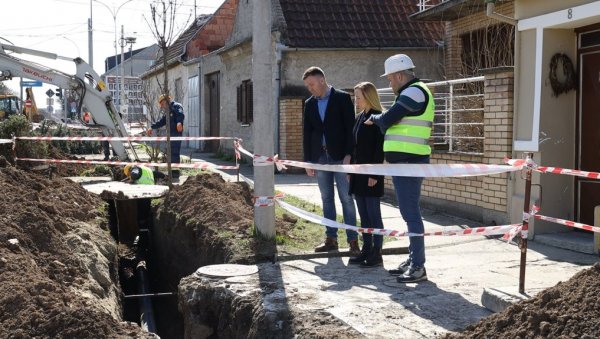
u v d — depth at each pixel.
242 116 20.05
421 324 5.18
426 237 8.63
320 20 17.55
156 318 9.20
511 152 8.88
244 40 18.77
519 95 8.66
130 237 10.95
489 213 9.27
